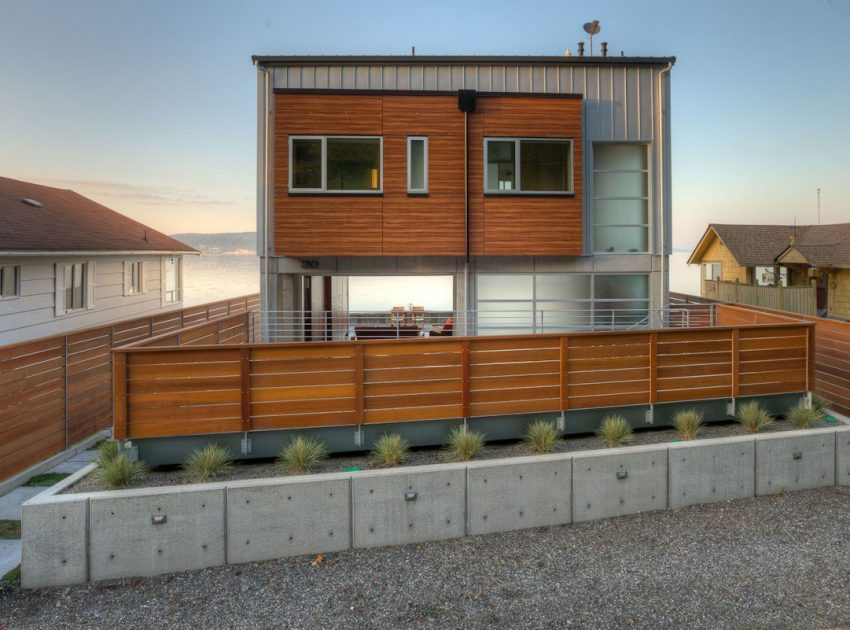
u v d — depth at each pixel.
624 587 4.74
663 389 7.67
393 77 11.70
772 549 5.37
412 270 11.98
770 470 6.70
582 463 6.04
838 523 5.91
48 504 4.96
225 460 6.21
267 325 11.42
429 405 6.93
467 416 7.00
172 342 7.82
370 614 4.41
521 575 4.97
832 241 24.64
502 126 11.49
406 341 6.85
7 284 12.13
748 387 7.99
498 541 5.64
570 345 7.32
